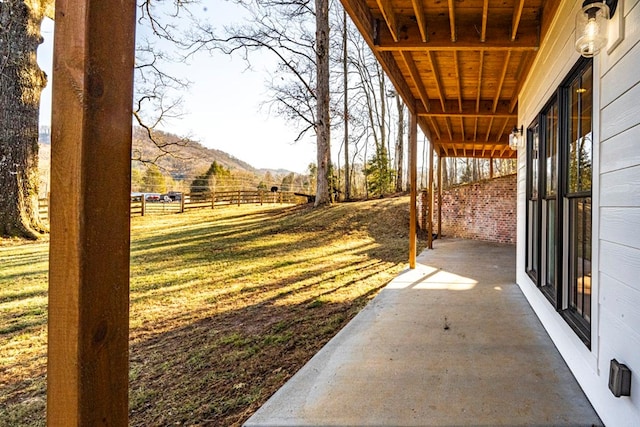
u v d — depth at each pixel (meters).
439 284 5.35
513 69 4.80
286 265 7.77
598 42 1.92
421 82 5.39
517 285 5.23
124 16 1.05
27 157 11.10
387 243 10.58
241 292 5.71
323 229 12.59
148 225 15.36
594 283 2.16
